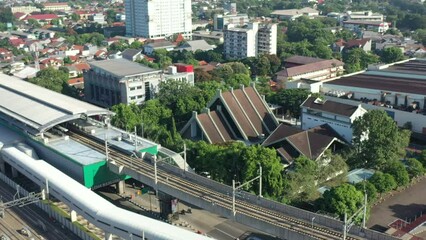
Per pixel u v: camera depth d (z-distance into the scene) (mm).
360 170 126500
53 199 113000
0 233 101438
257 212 90250
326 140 132125
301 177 109625
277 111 187625
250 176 107125
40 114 136125
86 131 138750
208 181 102375
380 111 130000
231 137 153625
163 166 112875
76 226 101188
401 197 114562
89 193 103188
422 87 177000
